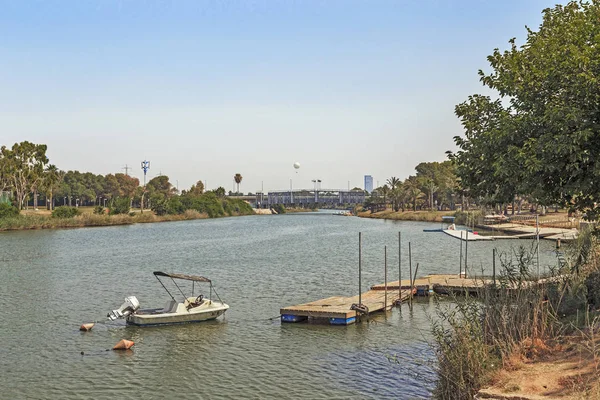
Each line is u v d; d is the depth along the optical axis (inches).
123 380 863.1
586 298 870.4
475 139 802.8
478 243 2987.2
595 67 676.7
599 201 732.7
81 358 977.5
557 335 711.1
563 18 821.2
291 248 2977.4
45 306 1413.6
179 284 1748.3
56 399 790.5
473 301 827.4
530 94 747.4
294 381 835.4
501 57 837.2
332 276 1888.5
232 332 1131.9
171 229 4820.4
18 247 3036.4
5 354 1001.5
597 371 564.4
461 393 611.8
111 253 2728.8
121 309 1225.4
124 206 6131.9
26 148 5433.1
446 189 6609.3
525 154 683.4
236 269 2094.0
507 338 678.5
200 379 859.4
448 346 689.6
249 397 778.8
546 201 754.2
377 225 5398.6
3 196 5064.0
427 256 2453.2
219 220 6855.3
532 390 559.2
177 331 1149.1
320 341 1044.5
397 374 845.8
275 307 1373.0
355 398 759.1
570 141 647.8
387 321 1184.8
